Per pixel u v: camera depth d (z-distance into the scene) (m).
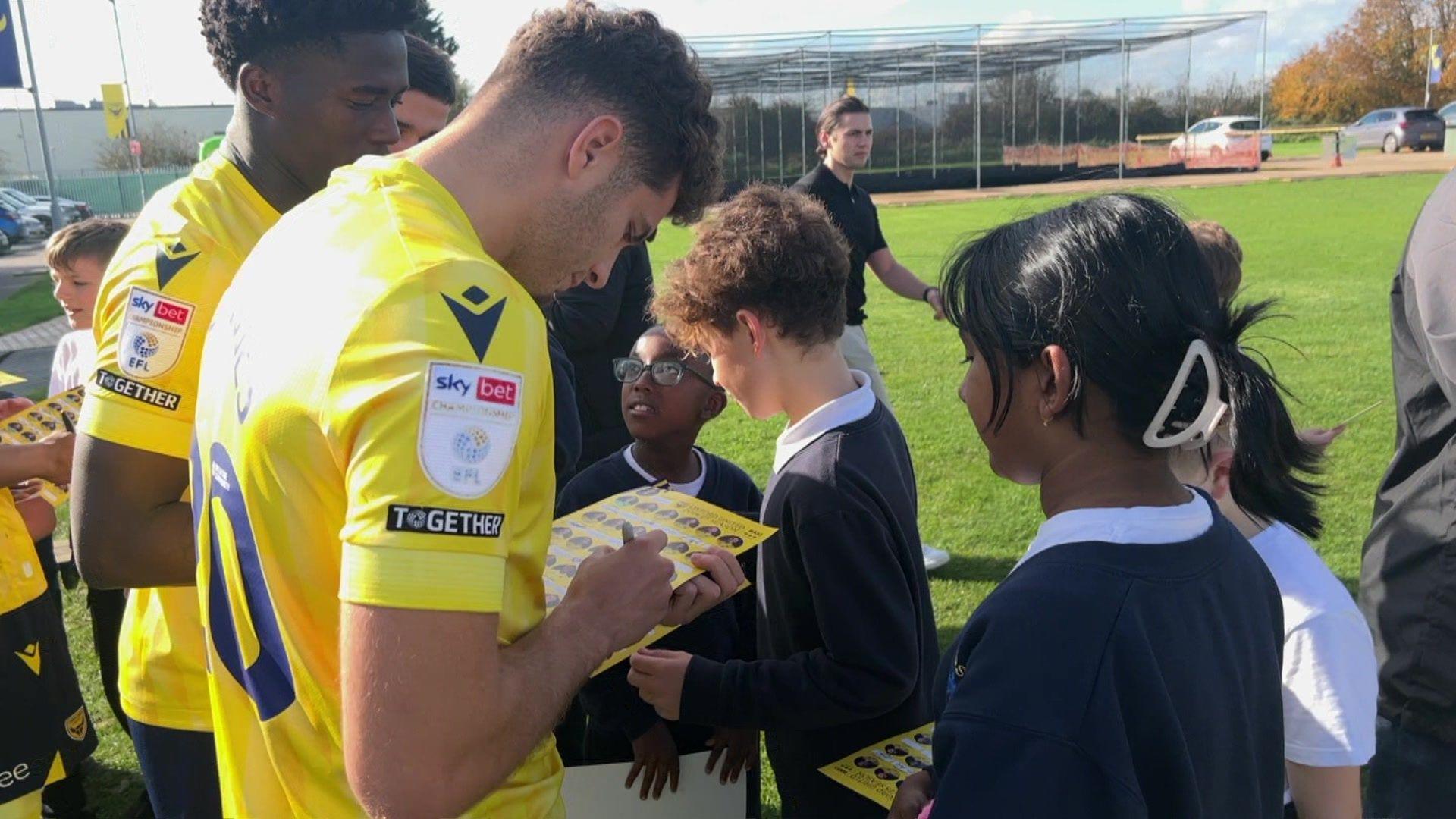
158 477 1.65
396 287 1.01
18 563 2.61
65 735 2.72
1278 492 1.26
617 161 1.26
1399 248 14.35
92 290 3.37
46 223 29.94
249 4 1.70
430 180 1.18
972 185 35.22
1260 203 21.02
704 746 2.39
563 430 2.34
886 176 34.91
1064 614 1.01
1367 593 2.22
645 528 1.68
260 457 1.06
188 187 1.79
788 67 35.03
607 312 3.47
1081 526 1.09
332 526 1.05
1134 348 1.06
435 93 2.82
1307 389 7.24
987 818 0.95
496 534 1.01
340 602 1.03
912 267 14.71
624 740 2.48
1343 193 22.73
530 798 1.30
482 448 0.99
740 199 2.00
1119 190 1.24
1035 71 35.09
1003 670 1.00
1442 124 36.19
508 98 1.23
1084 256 1.08
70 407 2.46
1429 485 2.06
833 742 2.02
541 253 1.28
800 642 1.91
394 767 0.96
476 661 0.99
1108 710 0.97
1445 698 2.05
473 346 1.01
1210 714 1.05
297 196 1.83
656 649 2.10
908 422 7.06
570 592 1.23
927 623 2.04
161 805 1.96
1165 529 1.09
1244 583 1.16
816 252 1.87
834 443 1.84
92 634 4.35
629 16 1.30
